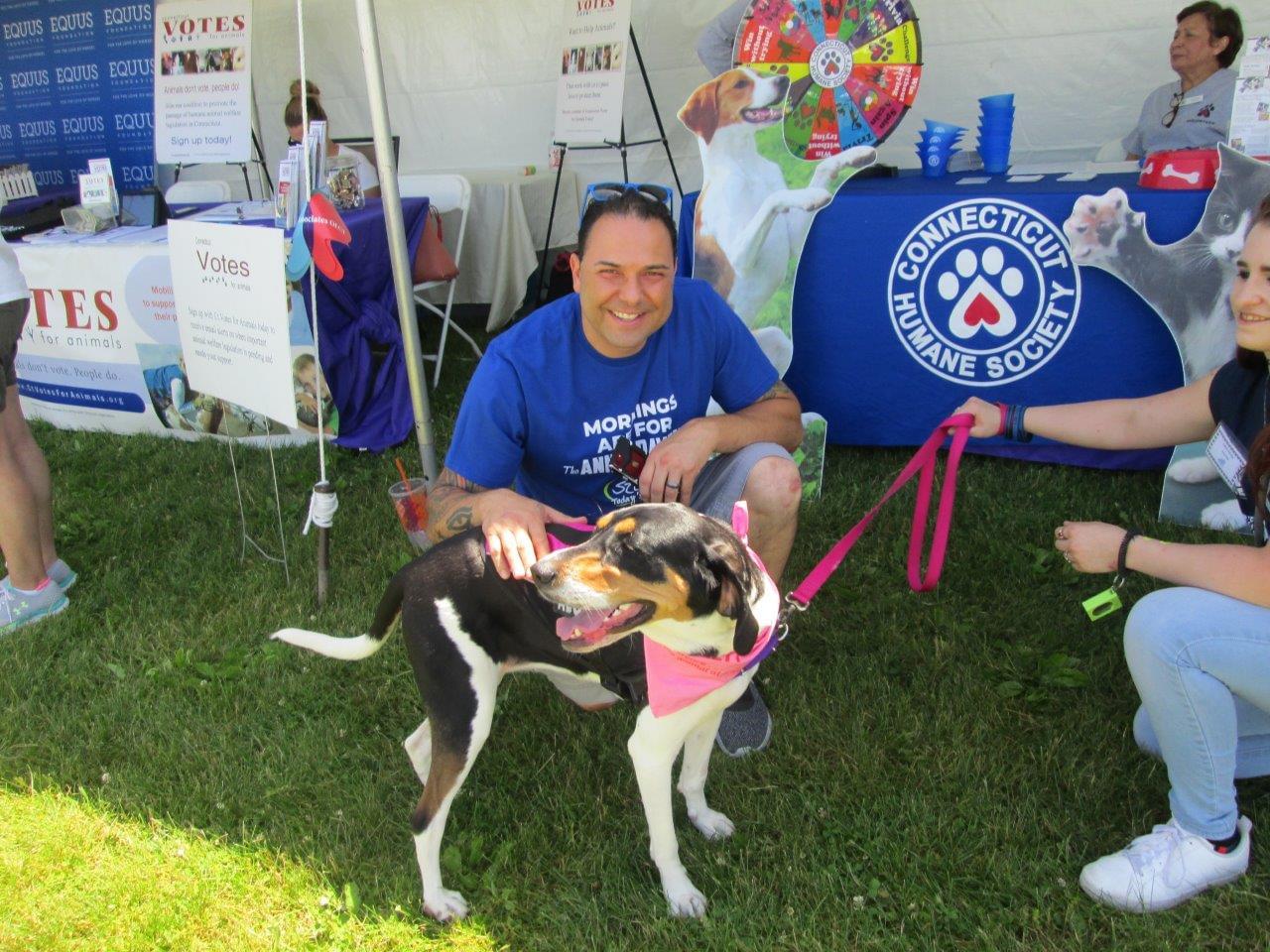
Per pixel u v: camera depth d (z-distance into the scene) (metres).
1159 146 4.68
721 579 1.88
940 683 2.89
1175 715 2.07
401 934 2.23
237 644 3.33
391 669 3.12
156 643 3.37
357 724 2.90
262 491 4.50
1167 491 3.66
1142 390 3.88
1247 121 3.50
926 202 3.91
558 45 6.86
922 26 5.69
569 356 2.48
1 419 3.38
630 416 2.58
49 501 3.66
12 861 2.47
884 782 2.54
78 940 2.26
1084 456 4.10
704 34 4.44
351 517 4.18
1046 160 5.72
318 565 3.64
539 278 7.17
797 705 2.85
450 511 2.41
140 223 5.51
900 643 3.09
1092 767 2.52
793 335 4.28
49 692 3.16
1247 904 2.12
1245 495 2.24
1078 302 3.85
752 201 4.04
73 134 7.62
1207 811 2.11
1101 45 5.41
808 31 3.88
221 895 2.37
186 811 2.62
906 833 2.37
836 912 2.20
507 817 2.55
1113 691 2.81
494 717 2.89
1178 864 2.12
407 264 3.67
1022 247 3.85
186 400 5.11
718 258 4.10
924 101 5.86
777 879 2.30
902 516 3.86
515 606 2.14
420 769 2.53
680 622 1.94
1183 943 2.05
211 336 3.70
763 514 2.66
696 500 2.73
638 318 2.34
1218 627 2.00
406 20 7.19
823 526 3.82
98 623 3.55
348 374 4.83
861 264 4.07
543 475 2.67
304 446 4.95
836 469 4.32
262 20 7.61
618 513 1.99
